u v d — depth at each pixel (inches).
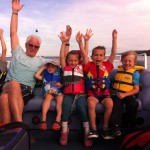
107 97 71.9
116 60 98.9
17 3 78.5
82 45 78.6
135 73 76.7
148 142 54.4
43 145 69.4
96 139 72.8
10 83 64.5
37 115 73.0
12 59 78.7
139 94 76.5
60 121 70.7
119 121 68.9
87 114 70.1
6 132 45.6
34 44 77.2
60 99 71.2
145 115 73.6
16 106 63.1
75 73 75.5
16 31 79.7
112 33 79.0
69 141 72.1
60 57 79.4
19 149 43.0
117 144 70.2
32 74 77.6
